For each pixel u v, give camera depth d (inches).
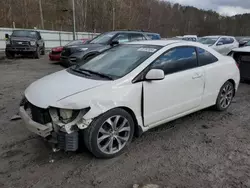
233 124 161.8
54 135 108.3
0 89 249.1
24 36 576.4
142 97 123.5
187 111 151.0
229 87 183.2
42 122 109.4
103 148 114.7
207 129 153.2
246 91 253.1
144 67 126.1
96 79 123.0
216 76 165.5
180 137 141.3
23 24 1508.4
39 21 1643.7
